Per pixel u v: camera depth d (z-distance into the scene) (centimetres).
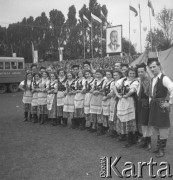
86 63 841
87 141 715
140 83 623
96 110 773
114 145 677
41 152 629
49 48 5253
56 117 907
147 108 611
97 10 4628
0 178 488
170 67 1673
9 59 2208
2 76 2167
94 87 776
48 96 903
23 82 1009
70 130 845
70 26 5084
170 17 3397
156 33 3388
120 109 657
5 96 1947
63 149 649
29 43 5394
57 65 2842
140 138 690
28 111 995
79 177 489
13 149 654
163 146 589
